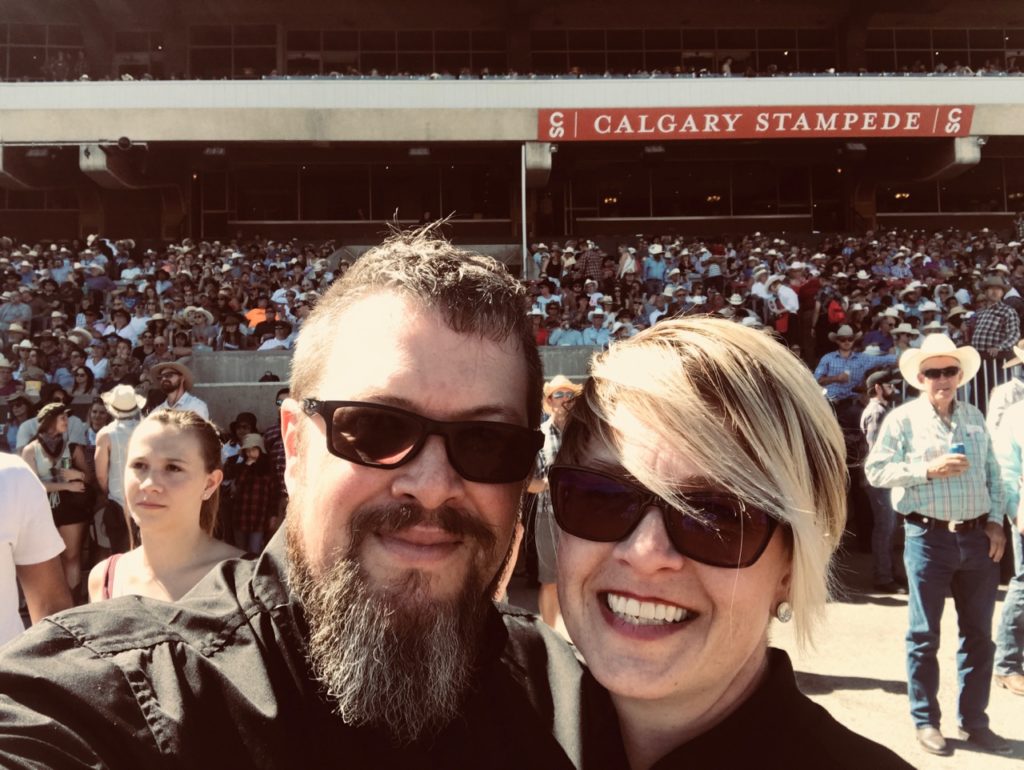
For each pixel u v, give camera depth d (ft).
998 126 68.54
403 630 3.31
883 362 28.84
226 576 3.83
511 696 3.87
